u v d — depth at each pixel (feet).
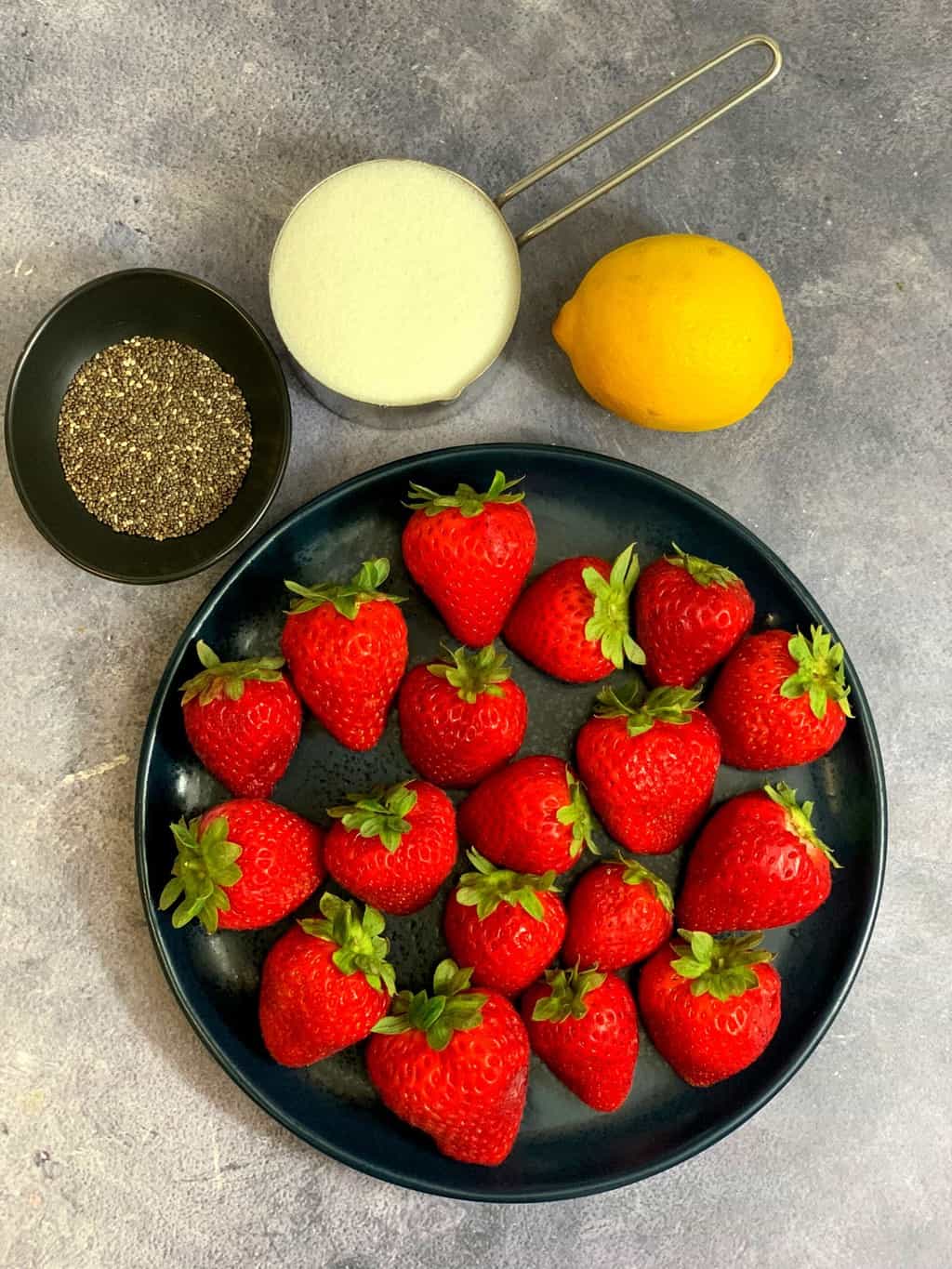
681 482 1.50
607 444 1.48
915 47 1.51
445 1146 1.29
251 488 1.36
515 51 1.45
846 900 1.42
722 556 1.41
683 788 1.28
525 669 1.37
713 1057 1.30
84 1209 1.40
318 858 1.29
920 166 1.52
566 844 1.26
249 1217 1.43
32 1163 1.40
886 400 1.53
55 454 1.35
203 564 1.25
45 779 1.39
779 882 1.29
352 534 1.36
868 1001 1.56
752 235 1.50
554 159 1.27
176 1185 1.41
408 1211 1.46
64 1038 1.40
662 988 1.33
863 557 1.53
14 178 1.39
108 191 1.40
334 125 1.43
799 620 1.41
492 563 1.24
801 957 1.43
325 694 1.25
